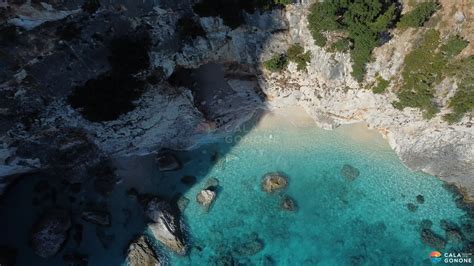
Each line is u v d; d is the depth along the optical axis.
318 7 28.42
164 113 34.78
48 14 25.88
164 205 35.84
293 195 36.59
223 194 36.94
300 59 32.91
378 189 36.44
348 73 32.84
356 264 34.47
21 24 25.81
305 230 35.81
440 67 30.41
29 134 32.56
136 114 33.78
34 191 37.06
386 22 28.20
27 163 35.06
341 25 29.14
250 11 29.02
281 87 35.50
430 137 34.94
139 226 36.12
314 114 37.25
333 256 35.03
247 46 32.38
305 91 35.59
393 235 35.34
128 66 29.73
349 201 36.28
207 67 35.47
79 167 36.66
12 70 27.73
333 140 37.62
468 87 30.73
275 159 37.50
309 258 35.09
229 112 37.25
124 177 37.28
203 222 36.31
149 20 28.81
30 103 30.47
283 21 30.64
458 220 35.38
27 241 35.81
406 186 36.38
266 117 37.81
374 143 37.38
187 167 37.72
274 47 32.38
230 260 34.94
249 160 37.62
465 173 35.50
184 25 29.84
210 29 30.53
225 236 35.88
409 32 30.00
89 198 36.91
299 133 37.91
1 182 35.97
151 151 37.81
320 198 36.47
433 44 29.88
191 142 37.75
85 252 35.47
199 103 36.09
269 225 36.06
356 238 35.41
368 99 34.22
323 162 37.25
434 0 28.62
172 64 32.28
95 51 28.98
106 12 27.59
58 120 32.38
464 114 32.19
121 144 36.28
